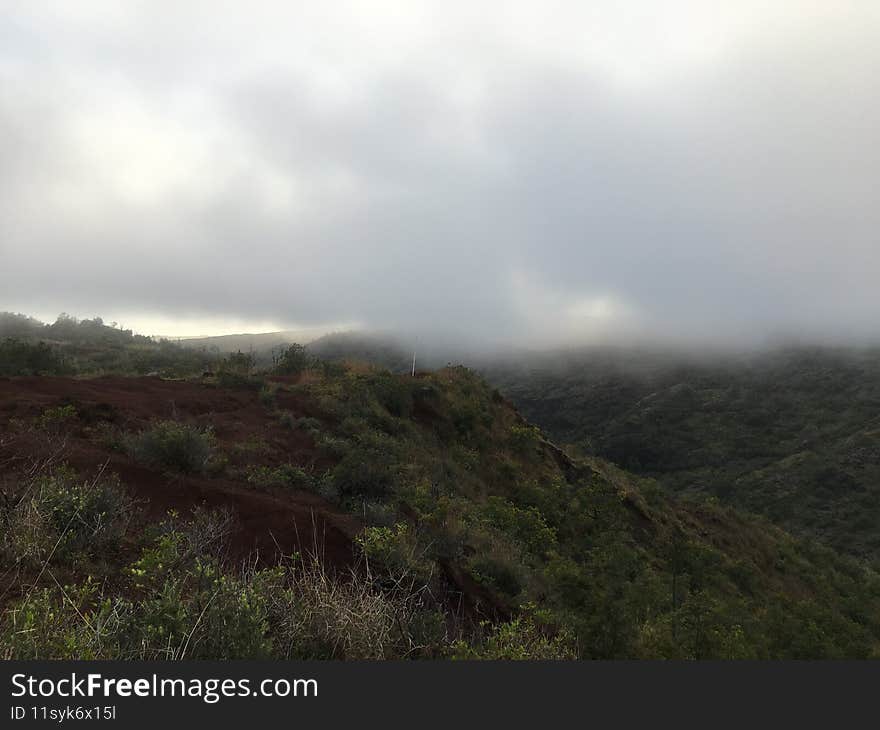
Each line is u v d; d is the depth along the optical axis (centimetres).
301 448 1116
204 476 802
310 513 696
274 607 420
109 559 497
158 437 799
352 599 460
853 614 2111
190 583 427
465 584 705
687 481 7394
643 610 880
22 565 440
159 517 621
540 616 637
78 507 518
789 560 2723
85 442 832
